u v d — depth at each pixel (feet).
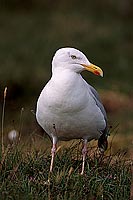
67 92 26.73
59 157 30.45
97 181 26.91
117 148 45.47
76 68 27.20
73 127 27.96
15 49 73.92
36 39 79.10
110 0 97.14
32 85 60.34
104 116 29.45
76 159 30.99
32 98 58.75
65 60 27.25
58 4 96.63
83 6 96.78
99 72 27.27
